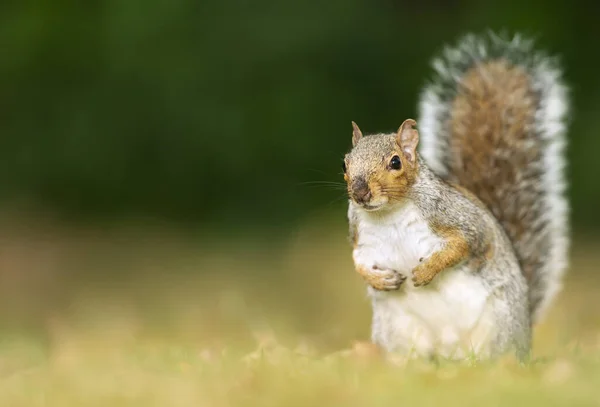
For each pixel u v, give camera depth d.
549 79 9.43
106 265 18.02
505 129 9.13
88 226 19.77
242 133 19.52
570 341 8.91
